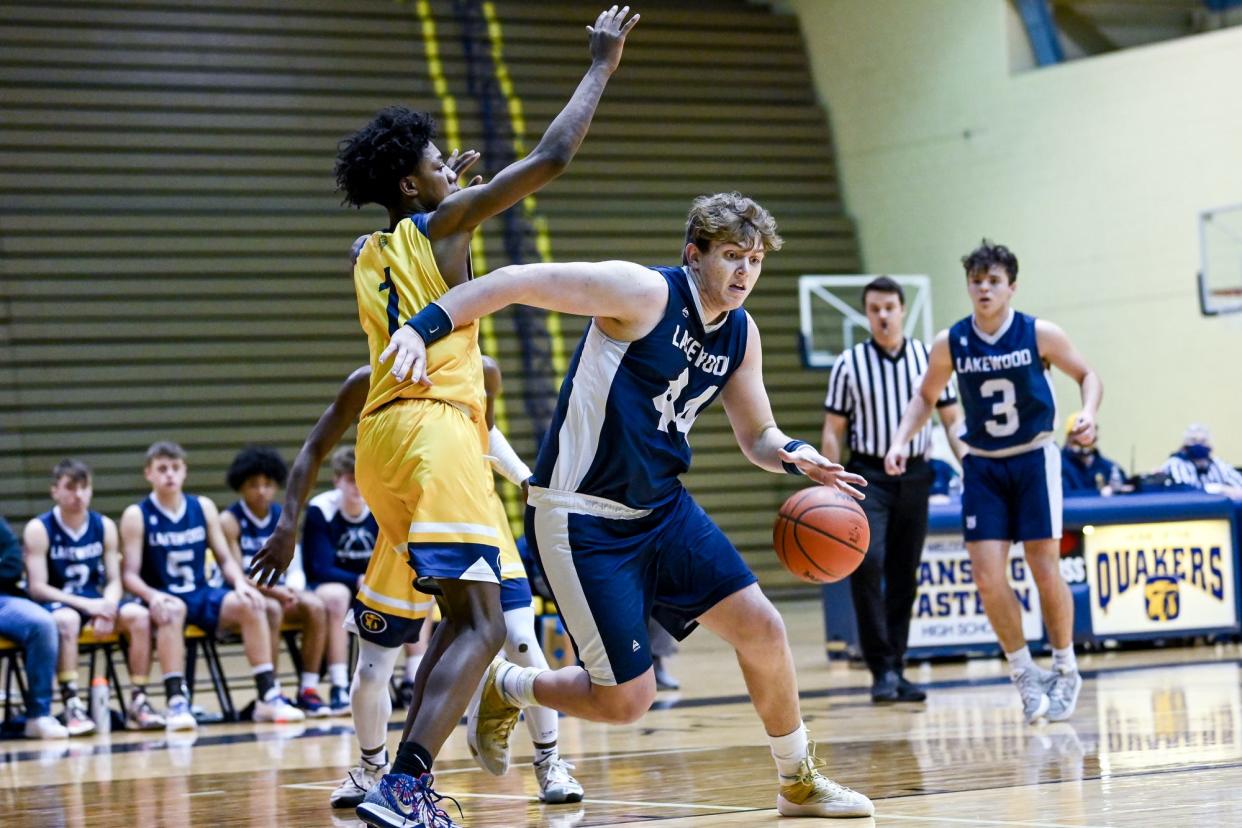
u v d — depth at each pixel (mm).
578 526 4047
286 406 17469
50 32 17562
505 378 18234
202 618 9445
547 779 4906
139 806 5328
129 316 17047
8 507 16125
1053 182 18141
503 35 19859
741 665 4227
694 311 4020
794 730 4262
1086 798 4383
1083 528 10805
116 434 16688
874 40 20438
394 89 19031
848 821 4172
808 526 4504
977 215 19078
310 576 9891
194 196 17719
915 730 6691
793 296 20219
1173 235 16906
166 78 17938
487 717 4512
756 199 20594
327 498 9953
